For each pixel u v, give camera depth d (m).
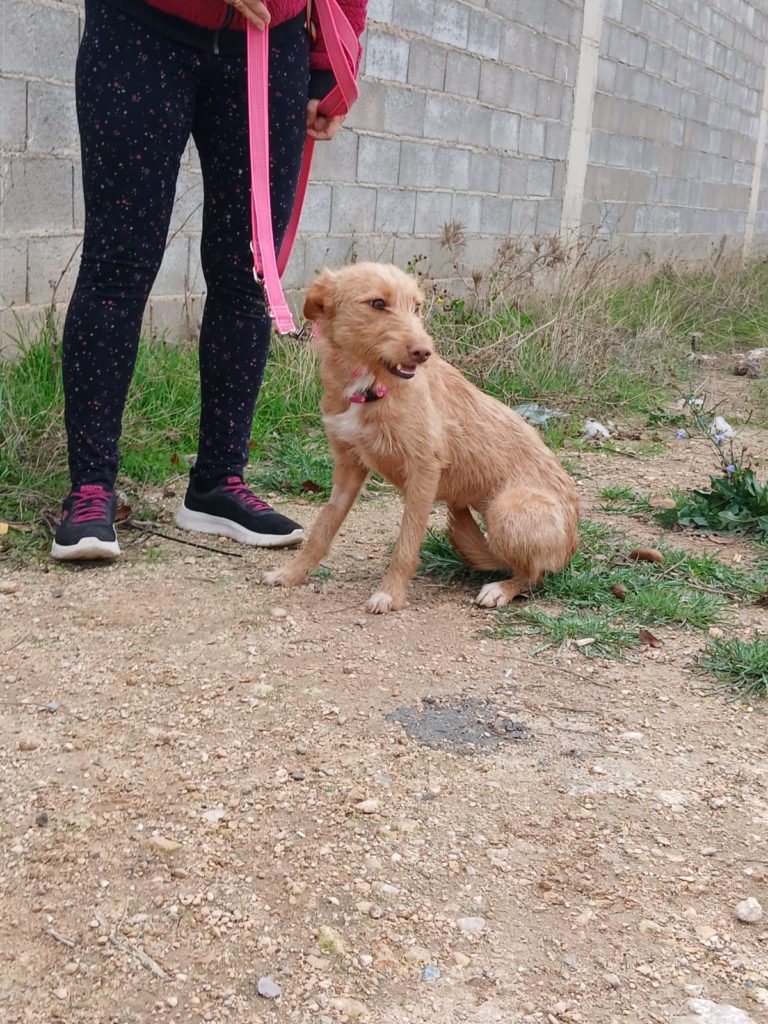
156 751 1.47
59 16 3.01
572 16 5.79
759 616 2.10
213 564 2.19
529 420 3.65
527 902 1.22
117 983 1.06
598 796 1.44
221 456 2.33
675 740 1.60
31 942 1.11
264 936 1.14
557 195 6.07
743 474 2.75
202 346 2.28
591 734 1.60
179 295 3.66
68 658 1.72
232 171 2.13
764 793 1.47
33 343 3.06
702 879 1.28
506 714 1.64
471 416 2.13
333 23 2.12
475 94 5.04
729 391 4.55
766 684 1.77
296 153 2.16
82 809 1.33
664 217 7.72
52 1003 1.03
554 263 4.96
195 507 2.36
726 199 8.95
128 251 2.06
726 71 8.34
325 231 4.25
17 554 2.13
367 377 1.95
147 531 2.34
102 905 1.17
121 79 1.96
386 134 4.47
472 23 4.88
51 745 1.47
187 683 1.66
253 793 1.38
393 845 1.30
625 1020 1.06
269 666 1.74
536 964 1.13
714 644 1.92
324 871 1.25
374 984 1.08
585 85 6.09
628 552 2.42
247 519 2.31
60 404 2.76
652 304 5.75
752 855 1.33
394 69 4.42
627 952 1.15
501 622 2.00
